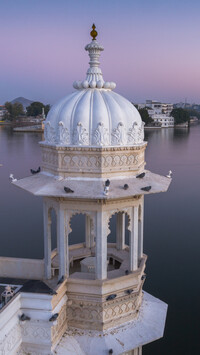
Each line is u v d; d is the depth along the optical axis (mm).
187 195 43219
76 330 12242
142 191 11188
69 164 11492
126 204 12016
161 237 31891
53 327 11141
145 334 12234
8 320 10359
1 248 30359
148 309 13812
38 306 10922
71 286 11961
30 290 12688
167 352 22812
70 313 12297
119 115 11570
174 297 26109
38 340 11133
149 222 34750
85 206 11664
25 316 10930
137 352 13211
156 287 26984
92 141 11391
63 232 11984
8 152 73625
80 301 12031
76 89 12945
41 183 11703
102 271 11797
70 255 14930
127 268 13188
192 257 29375
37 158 65062
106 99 12000
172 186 48031
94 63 12844
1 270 14117
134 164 11875
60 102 12398
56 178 11516
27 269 13867
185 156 75188
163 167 61719
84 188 11055
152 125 168750
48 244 13305
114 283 11984
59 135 11531
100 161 11242
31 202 40031
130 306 12641
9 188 44719
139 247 13633
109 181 10938
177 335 23844
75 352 11289
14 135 116688
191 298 26031
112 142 11492
